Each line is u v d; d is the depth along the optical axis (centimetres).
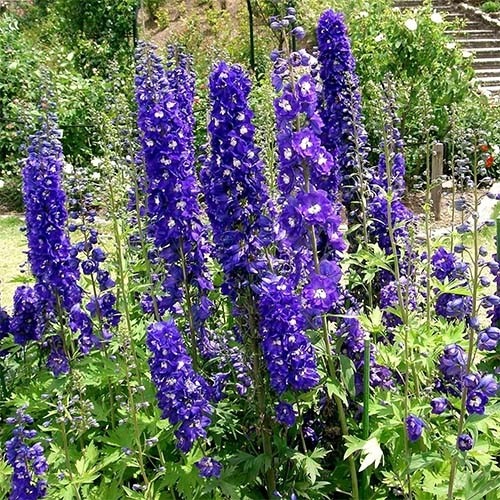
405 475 213
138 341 278
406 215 275
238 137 213
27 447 211
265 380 224
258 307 220
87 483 232
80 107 640
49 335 266
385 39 580
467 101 611
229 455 233
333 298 212
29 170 251
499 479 197
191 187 247
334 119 284
